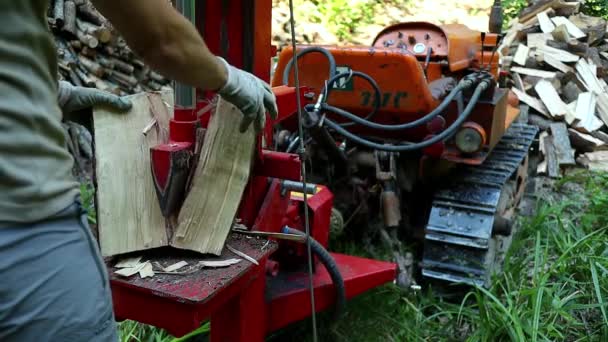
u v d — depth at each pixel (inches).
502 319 113.5
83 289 52.0
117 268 67.3
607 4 345.1
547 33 284.2
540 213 163.8
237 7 79.7
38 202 48.9
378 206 137.6
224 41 81.1
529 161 195.8
